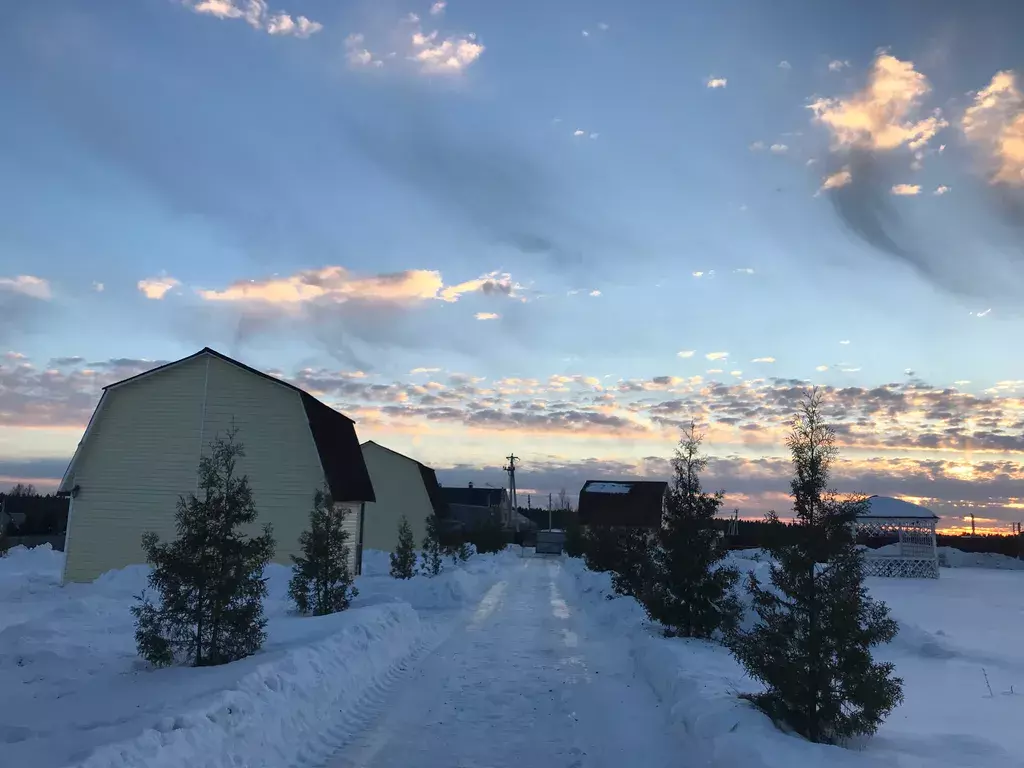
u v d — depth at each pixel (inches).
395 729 316.2
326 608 592.4
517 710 351.3
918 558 1529.3
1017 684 410.9
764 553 318.7
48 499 2468.0
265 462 930.7
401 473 1738.4
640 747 289.7
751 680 354.6
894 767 237.0
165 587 362.6
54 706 281.4
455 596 826.8
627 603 698.2
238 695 281.6
